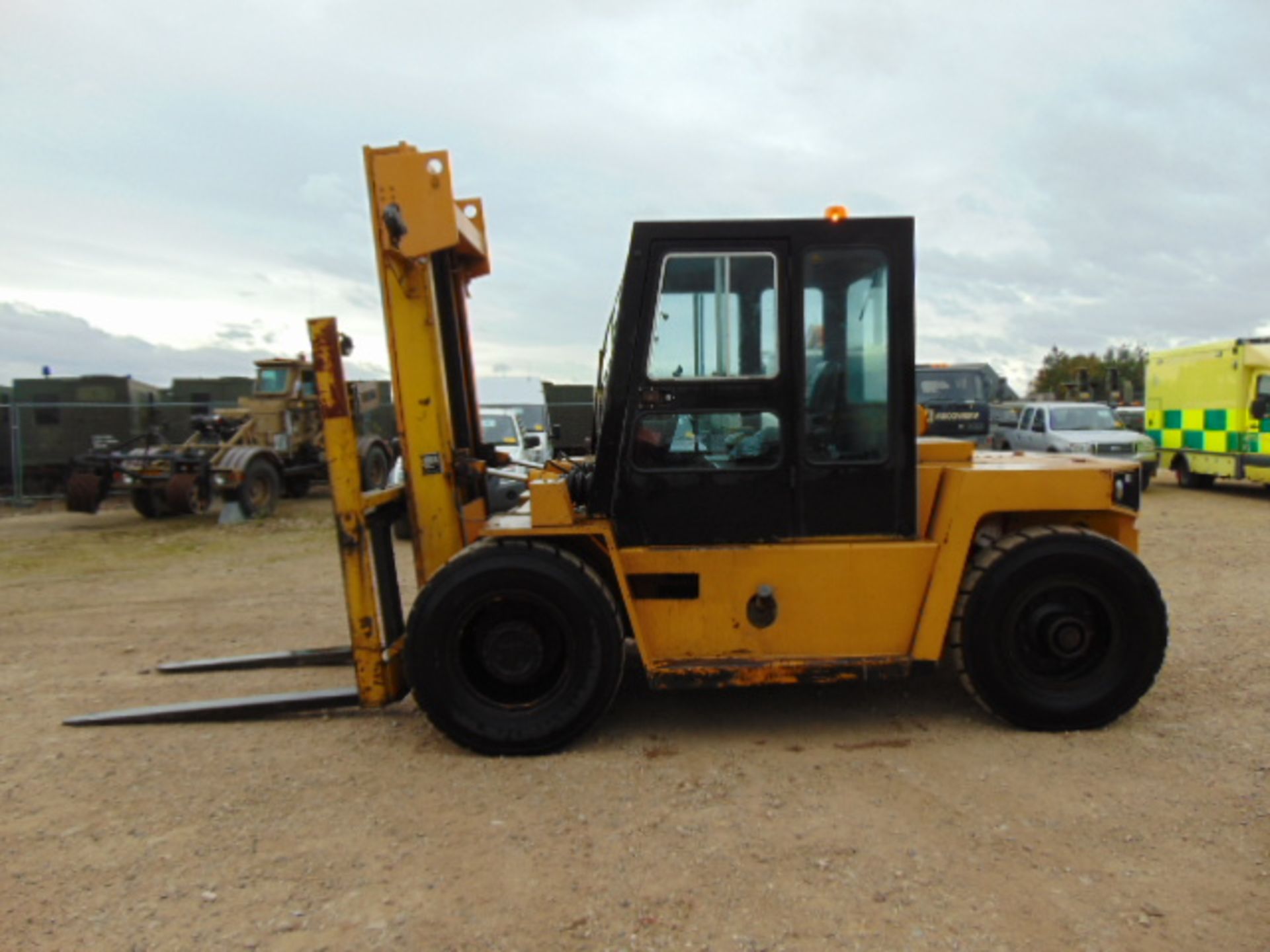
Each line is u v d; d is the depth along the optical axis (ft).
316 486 67.46
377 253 14.16
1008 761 12.81
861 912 9.04
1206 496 48.62
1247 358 47.21
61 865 10.36
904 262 13.64
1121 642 13.76
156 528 44.37
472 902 9.41
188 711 15.26
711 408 13.71
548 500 13.65
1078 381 72.69
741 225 13.56
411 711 15.70
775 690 16.25
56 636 21.97
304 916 9.20
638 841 10.67
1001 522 15.02
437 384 14.57
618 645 13.38
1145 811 11.16
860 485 13.85
